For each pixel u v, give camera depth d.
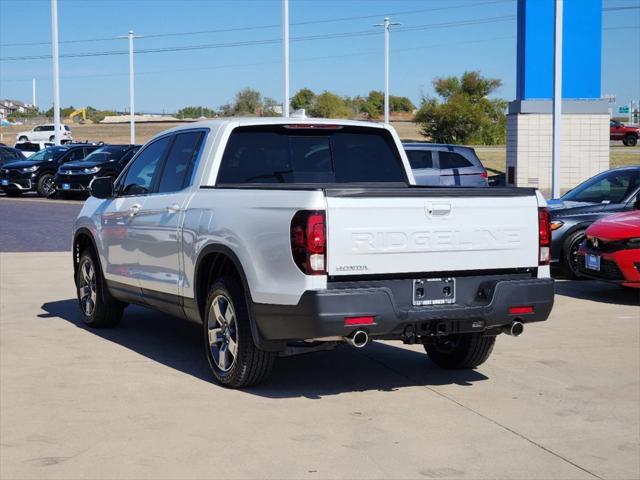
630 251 10.59
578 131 27.88
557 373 7.36
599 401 6.54
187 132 7.79
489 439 5.64
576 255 12.26
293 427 5.83
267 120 7.44
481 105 66.19
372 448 5.43
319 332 5.92
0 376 7.09
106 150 31.09
